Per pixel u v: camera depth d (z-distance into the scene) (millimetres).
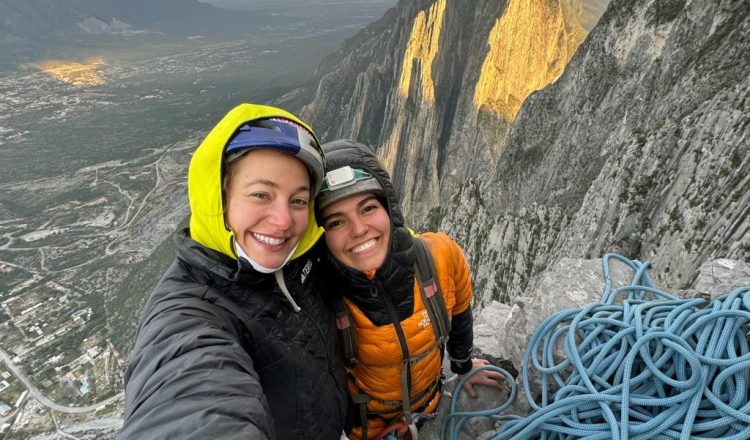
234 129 608
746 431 797
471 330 1104
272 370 693
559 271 1274
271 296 699
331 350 791
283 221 620
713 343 868
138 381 539
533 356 1063
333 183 776
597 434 860
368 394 982
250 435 456
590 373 935
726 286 1131
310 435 725
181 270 689
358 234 797
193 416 462
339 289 875
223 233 638
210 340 565
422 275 903
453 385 1273
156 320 613
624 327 969
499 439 1001
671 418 838
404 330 886
